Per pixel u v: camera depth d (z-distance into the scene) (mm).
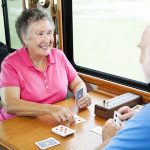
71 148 1521
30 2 2854
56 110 1828
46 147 1522
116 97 2082
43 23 1993
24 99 2037
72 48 2705
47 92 2094
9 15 3459
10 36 3543
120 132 973
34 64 2084
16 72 2025
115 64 2410
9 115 2074
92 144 1562
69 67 2299
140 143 896
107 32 2398
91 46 2557
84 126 1769
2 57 3062
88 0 2461
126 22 2242
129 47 2271
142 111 939
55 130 1690
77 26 2617
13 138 1624
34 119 1863
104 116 1866
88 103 2057
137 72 2260
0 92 2080
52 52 2207
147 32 982
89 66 2625
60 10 2617
